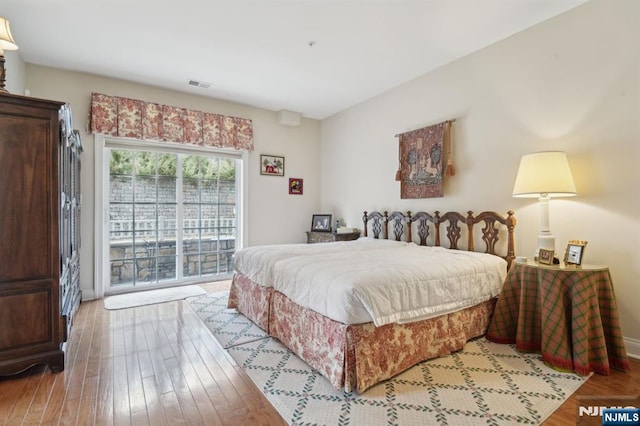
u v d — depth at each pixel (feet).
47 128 6.66
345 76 12.41
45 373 6.65
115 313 10.54
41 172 6.61
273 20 8.69
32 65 11.18
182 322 9.76
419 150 12.21
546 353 6.98
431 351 7.22
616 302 7.46
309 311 7.07
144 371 6.79
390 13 8.40
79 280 11.51
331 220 17.08
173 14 8.39
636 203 7.29
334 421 5.16
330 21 8.75
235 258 10.73
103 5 7.99
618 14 7.52
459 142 11.05
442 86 11.58
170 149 13.92
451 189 11.31
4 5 7.93
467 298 7.82
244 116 15.69
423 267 7.39
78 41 9.74
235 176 15.88
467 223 10.57
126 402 5.67
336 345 6.14
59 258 6.82
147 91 13.23
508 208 9.70
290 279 7.68
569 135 8.37
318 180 18.10
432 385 6.22
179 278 14.44
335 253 9.46
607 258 7.71
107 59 10.93
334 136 17.19
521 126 9.38
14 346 6.33
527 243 9.24
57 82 11.57
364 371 5.99
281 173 16.84
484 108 10.30
